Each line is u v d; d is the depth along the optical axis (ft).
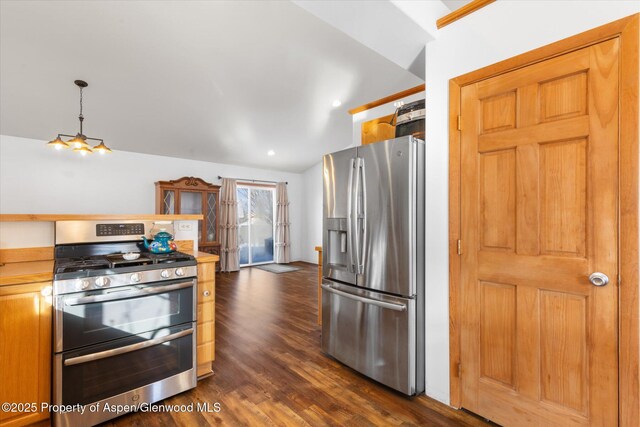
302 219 25.99
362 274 7.02
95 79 11.27
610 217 4.26
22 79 10.86
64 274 5.08
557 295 4.74
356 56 10.83
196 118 15.02
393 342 6.43
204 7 8.34
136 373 5.80
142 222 7.52
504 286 5.32
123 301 5.66
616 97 4.22
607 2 4.30
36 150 14.89
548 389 4.83
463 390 5.84
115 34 9.20
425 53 6.49
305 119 16.02
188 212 18.47
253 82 12.35
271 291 15.38
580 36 4.51
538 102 4.92
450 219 5.98
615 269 4.22
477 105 5.63
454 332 5.94
